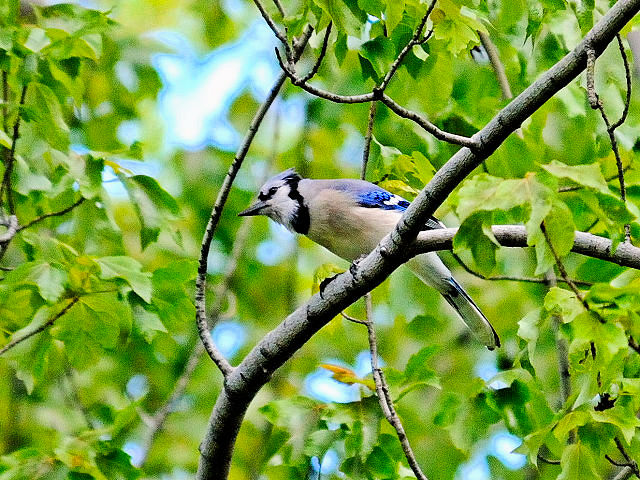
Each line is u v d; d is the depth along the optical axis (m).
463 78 13.38
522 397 9.95
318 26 8.52
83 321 9.87
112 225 11.00
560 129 14.34
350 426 9.52
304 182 12.27
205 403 17.12
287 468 9.73
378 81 10.41
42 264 9.58
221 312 17.61
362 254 11.94
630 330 7.48
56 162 10.79
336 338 16.69
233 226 18.27
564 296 7.39
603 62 9.86
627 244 8.63
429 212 8.03
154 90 16.34
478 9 10.24
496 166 11.36
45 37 10.91
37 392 15.76
